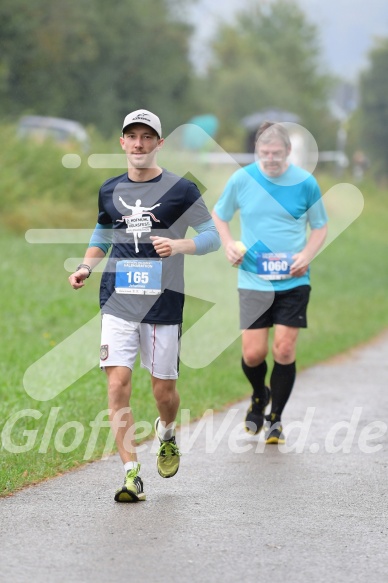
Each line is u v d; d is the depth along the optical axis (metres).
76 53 78.75
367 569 9.56
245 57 155.62
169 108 90.94
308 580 9.22
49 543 10.16
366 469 13.73
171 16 96.94
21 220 37.47
